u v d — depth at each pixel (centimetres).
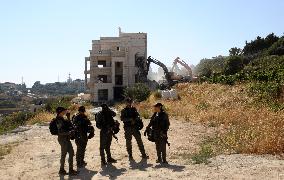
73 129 1198
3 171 1277
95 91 6481
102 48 7150
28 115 4262
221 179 1041
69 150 1192
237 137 1659
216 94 3575
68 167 1310
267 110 2342
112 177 1126
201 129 2155
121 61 6719
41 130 2453
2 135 2355
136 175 1133
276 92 2997
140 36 6994
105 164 1299
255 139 1486
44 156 1538
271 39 9612
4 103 17725
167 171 1161
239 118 2245
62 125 1178
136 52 6975
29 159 1477
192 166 1223
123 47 6800
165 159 1284
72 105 4534
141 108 3559
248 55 8962
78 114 1307
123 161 1353
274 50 7838
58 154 1577
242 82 4162
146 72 7094
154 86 6912
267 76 3828
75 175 1181
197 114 2688
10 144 1903
